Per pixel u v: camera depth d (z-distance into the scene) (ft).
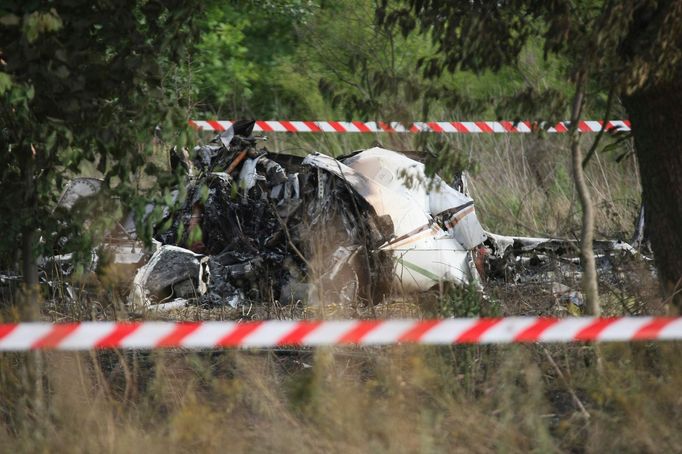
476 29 61.93
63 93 58.75
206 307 92.99
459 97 65.26
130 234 94.02
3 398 60.39
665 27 59.57
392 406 56.75
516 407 59.36
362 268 92.68
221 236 99.50
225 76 188.24
